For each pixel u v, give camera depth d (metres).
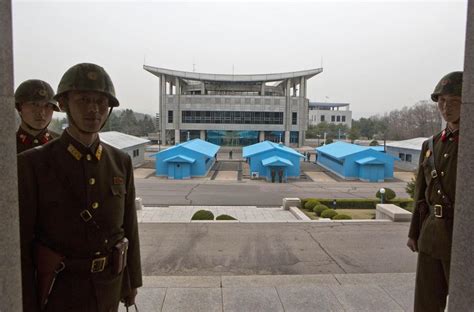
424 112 65.62
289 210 16.41
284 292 4.69
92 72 2.22
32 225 2.13
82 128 2.22
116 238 2.47
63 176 2.22
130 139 37.59
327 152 34.00
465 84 2.01
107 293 2.36
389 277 5.24
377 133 89.88
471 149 1.97
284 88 61.81
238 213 15.80
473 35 1.96
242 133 59.16
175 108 56.91
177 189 23.22
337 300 4.48
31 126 3.32
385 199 17.88
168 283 4.96
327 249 7.29
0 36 1.68
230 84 61.06
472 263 1.97
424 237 3.21
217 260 6.73
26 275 2.10
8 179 1.75
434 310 3.19
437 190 3.12
